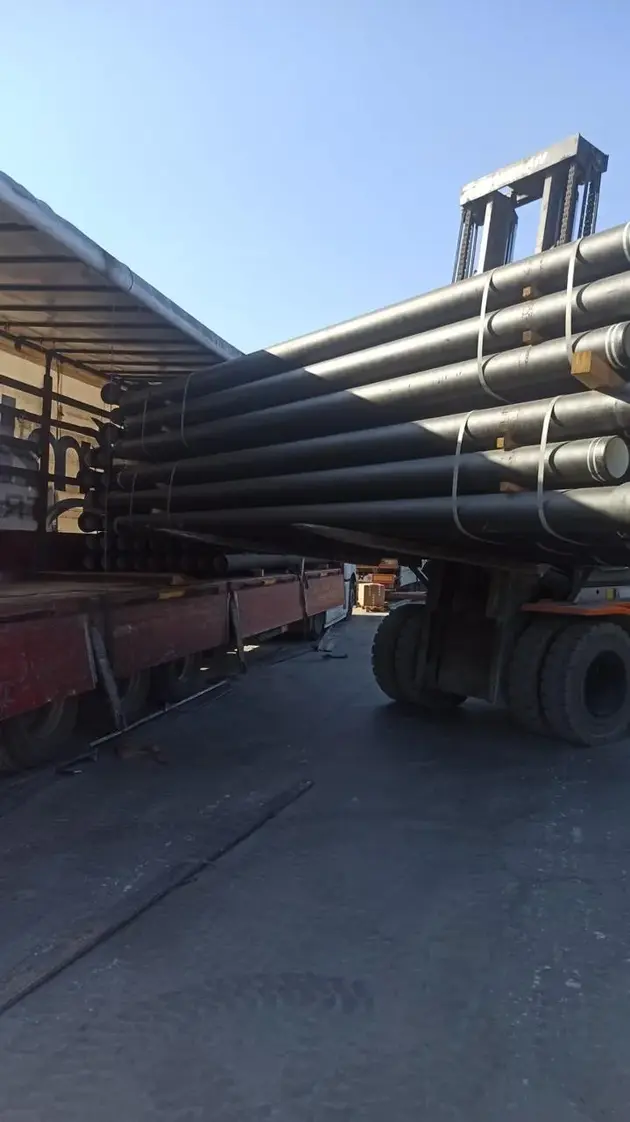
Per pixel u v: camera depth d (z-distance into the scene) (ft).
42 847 12.07
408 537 18.51
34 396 25.29
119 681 18.94
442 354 16.67
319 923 9.84
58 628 15.14
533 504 14.82
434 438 16.74
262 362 21.20
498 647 19.86
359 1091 6.85
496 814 13.87
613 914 10.18
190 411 23.06
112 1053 7.32
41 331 22.89
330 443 19.15
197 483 23.59
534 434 14.97
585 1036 7.66
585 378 13.15
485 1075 7.07
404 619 22.93
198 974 8.65
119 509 26.32
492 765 16.96
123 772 15.90
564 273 14.60
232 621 23.59
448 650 21.24
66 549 26.12
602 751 18.35
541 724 19.16
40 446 25.20
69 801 14.15
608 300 13.56
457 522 16.25
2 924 9.64
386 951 9.19
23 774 15.61
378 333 18.30
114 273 17.70
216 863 11.59
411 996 8.28
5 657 13.57
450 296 16.67
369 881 11.06
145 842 12.30
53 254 17.06
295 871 11.35
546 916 10.11
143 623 18.37
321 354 19.81
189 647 20.79
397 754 17.69
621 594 21.94
